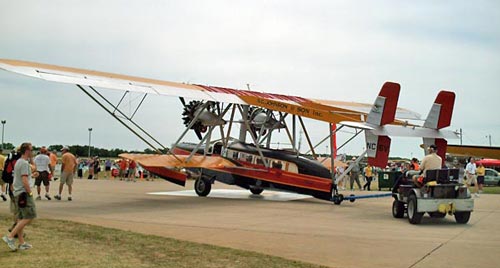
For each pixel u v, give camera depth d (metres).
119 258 7.95
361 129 16.23
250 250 9.05
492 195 24.12
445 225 12.68
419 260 8.34
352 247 9.45
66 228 10.77
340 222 12.99
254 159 20.17
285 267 7.64
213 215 14.11
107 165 40.34
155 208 15.78
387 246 9.57
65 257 7.87
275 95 21.78
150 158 19.78
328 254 8.80
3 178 10.02
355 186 33.94
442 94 17.03
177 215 14.00
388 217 14.24
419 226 12.44
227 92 19.33
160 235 10.45
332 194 17.88
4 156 16.23
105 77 15.75
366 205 17.83
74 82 13.85
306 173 18.53
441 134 17.09
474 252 9.03
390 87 16.66
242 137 22.86
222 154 21.50
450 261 8.27
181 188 25.73
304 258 8.44
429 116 17.06
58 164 38.56
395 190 14.35
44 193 20.50
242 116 20.44
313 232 11.20
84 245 8.91
